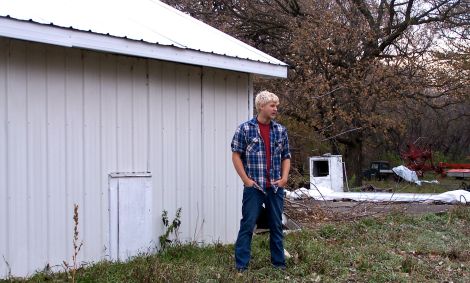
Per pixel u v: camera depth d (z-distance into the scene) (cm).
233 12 2047
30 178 543
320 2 1909
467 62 1850
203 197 712
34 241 544
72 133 578
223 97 742
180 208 680
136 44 594
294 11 1975
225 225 740
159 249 657
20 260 533
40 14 564
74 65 580
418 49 1914
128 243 624
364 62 1833
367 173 2480
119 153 621
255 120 569
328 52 1828
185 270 530
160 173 663
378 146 2748
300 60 1797
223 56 684
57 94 566
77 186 581
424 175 2681
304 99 1766
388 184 2169
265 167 561
